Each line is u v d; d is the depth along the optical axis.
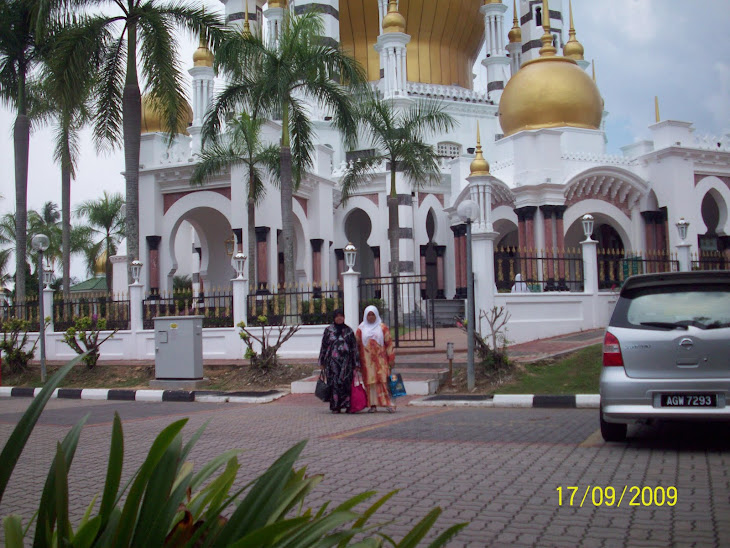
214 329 18.39
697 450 7.62
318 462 7.57
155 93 20.02
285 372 16.28
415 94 35.03
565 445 8.16
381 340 12.01
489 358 13.99
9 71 23.73
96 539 2.51
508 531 4.98
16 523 2.56
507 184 26.91
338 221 32.75
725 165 28.19
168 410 13.07
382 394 11.83
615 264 23.80
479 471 6.91
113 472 2.58
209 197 27.27
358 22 37.88
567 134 27.55
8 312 21.41
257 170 24.64
